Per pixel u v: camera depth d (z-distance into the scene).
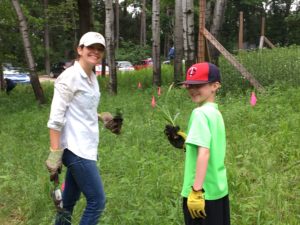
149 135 4.52
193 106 5.54
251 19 28.58
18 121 6.76
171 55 15.33
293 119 4.24
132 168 3.61
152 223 2.66
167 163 3.61
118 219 2.77
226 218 2.04
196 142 1.91
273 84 5.80
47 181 3.41
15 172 3.97
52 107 2.34
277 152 3.62
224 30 27.44
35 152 4.50
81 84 2.36
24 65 11.35
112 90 8.68
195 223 2.01
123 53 25.58
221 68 6.75
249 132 4.23
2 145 5.10
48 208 3.12
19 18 8.66
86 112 2.40
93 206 2.42
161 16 22.47
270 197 2.86
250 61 6.94
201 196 1.89
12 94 11.40
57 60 23.73
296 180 3.17
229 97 5.59
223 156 2.01
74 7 12.23
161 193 3.06
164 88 7.90
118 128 2.74
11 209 3.33
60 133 2.37
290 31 25.53
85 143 2.39
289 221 2.63
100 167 3.70
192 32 6.96
